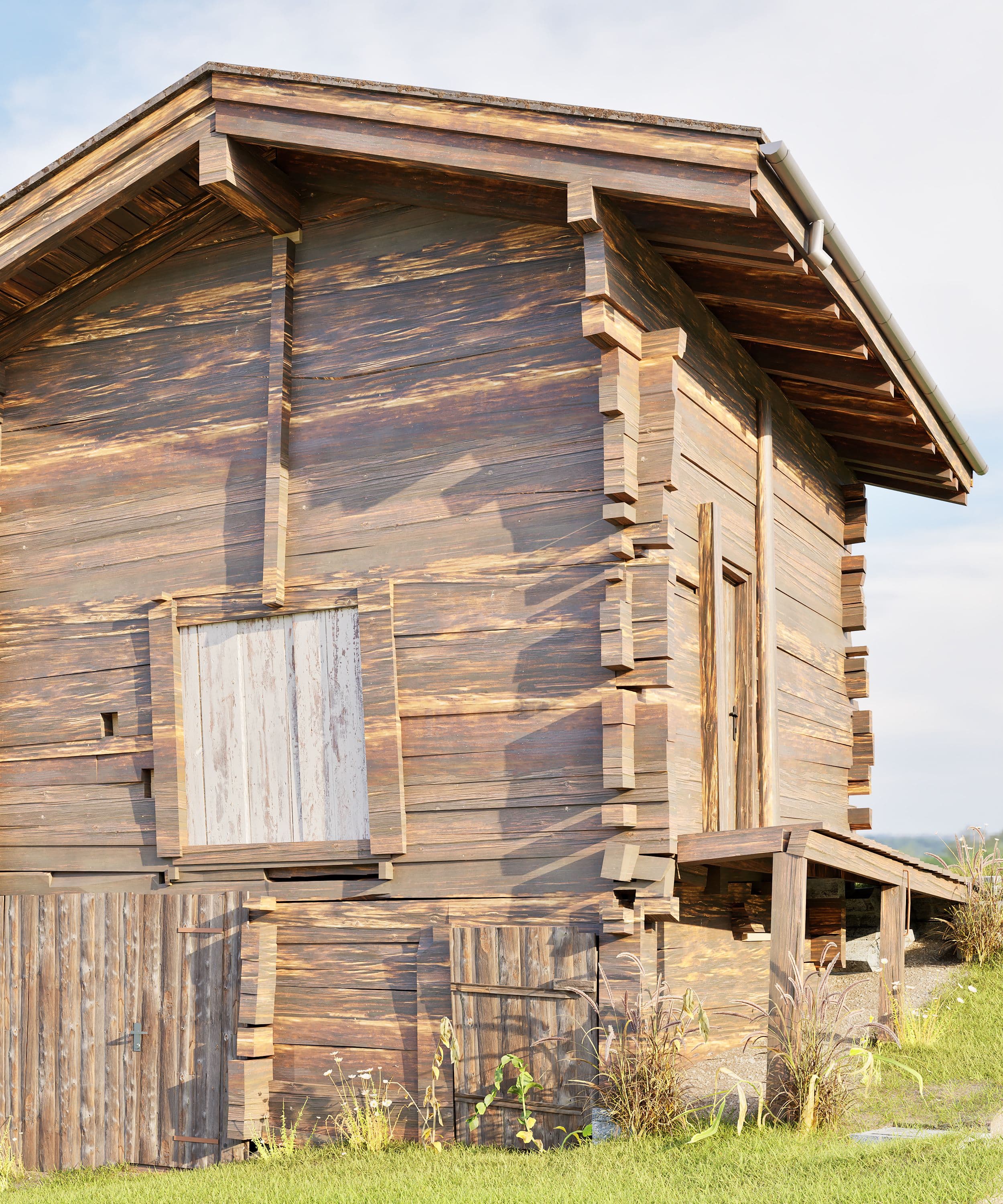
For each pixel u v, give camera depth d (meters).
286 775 9.21
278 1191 6.93
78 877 9.88
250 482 9.59
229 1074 8.69
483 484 8.77
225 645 9.55
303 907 8.93
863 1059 7.89
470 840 8.46
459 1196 6.28
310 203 9.70
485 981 8.03
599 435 8.43
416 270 9.24
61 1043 9.41
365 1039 8.56
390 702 8.77
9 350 10.66
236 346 9.84
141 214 10.00
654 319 8.67
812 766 11.69
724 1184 6.14
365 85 8.52
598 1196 6.07
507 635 8.53
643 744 7.98
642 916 7.77
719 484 9.70
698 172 7.60
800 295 9.02
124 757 9.80
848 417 12.06
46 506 10.40
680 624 8.66
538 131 8.02
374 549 9.04
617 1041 7.58
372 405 9.23
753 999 9.95
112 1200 7.18
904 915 9.20
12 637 10.39
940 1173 5.93
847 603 13.21
